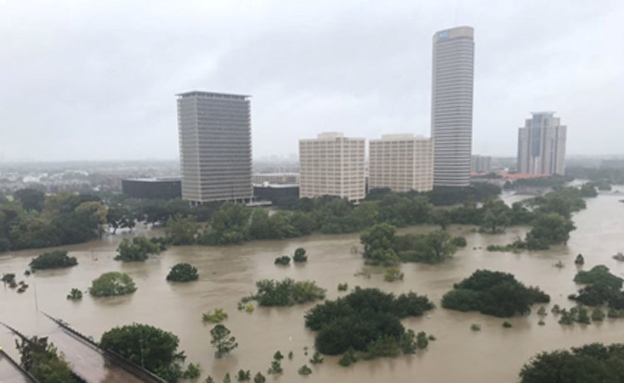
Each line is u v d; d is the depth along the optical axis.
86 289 146.62
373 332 97.88
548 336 102.88
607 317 113.56
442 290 139.12
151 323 114.75
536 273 157.62
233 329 109.75
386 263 173.00
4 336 106.75
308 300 130.62
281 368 88.12
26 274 165.00
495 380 83.12
